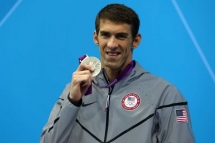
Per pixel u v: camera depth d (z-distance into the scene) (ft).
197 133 26.66
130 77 16.83
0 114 28.60
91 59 16.06
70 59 28.45
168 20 27.68
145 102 16.08
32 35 28.91
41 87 28.50
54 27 28.81
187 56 27.20
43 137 16.43
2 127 28.55
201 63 26.99
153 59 27.58
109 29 15.56
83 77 15.40
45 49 28.71
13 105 28.58
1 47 28.99
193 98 26.89
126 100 16.30
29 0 29.19
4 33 29.04
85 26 28.60
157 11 27.89
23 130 28.43
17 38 28.99
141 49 27.76
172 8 27.68
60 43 28.66
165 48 27.53
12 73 28.76
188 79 27.04
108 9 16.01
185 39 27.30
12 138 28.48
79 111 16.65
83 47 28.43
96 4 28.76
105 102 16.61
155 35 27.73
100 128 15.99
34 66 28.68
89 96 16.94
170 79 27.27
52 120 16.70
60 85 28.37
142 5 28.14
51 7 29.01
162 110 15.90
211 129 26.61
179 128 15.47
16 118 28.53
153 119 15.70
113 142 15.46
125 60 16.49
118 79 16.85
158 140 15.69
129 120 15.75
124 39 15.74
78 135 16.15
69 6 28.89
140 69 17.22
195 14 27.37
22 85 28.66
